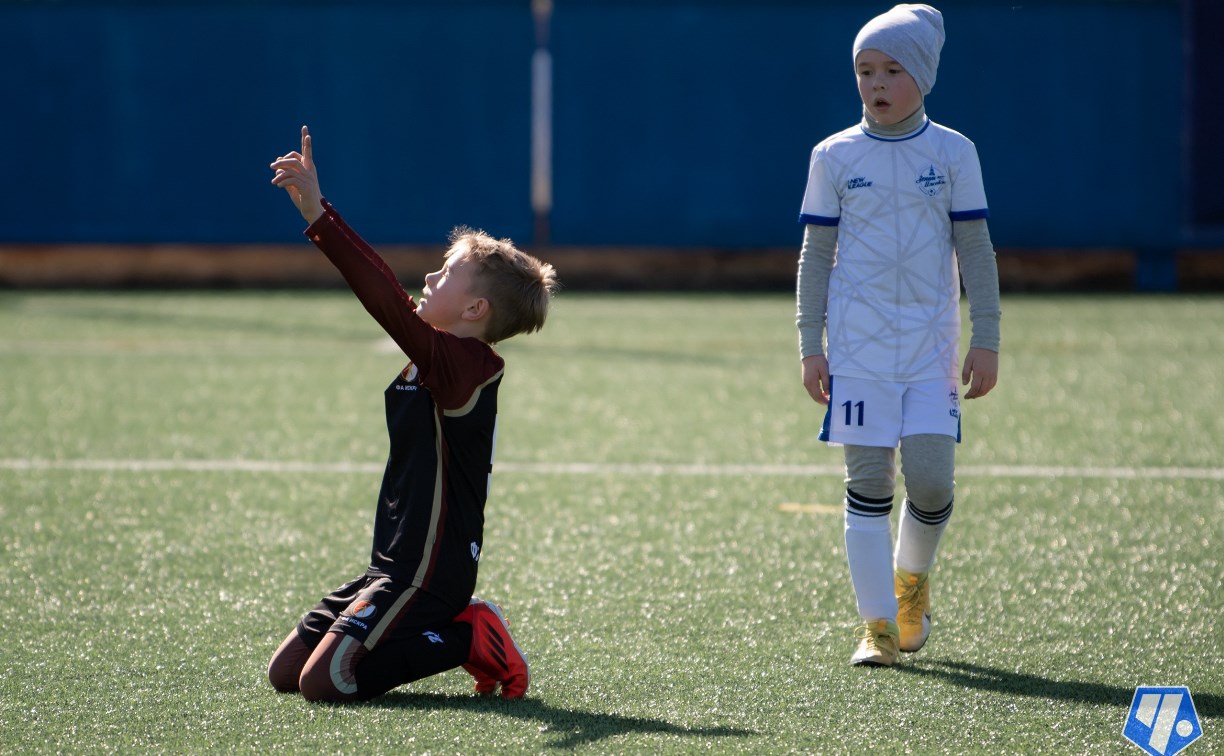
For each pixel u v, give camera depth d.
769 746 10.66
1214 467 22.69
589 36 54.34
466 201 55.16
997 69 53.91
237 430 25.58
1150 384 31.92
